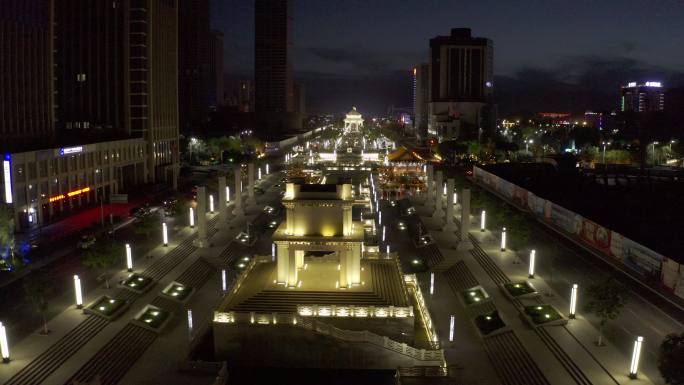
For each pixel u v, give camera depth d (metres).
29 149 116.31
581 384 52.62
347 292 69.31
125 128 172.00
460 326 69.31
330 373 61.34
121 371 57.75
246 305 67.75
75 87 173.50
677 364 45.81
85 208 134.50
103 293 74.75
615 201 134.88
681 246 92.19
